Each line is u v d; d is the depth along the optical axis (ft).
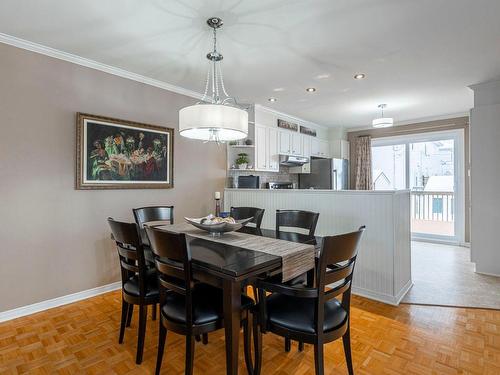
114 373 5.60
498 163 11.17
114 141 9.75
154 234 4.93
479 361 5.88
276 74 10.53
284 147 16.52
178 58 9.14
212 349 6.39
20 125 7.90
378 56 9.07
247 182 14.33
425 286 10.02
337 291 4.72
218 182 13.60
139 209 9.00
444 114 16.69
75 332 7.08
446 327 7.25
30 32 7.48
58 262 8.63
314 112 16.19
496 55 9.01
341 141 20.03
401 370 5.63
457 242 16.70
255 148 14.58
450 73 10.46
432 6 6.52
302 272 5.55
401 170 19.20
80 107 9.04
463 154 16.42
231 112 6.48
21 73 7.91
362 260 9.12
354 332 7.04
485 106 11.43
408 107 15.15
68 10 6.55
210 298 5.45
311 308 5.08
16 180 7.84
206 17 6.91
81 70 9.07
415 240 18.06
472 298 8.99
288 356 6.15
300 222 8.04
